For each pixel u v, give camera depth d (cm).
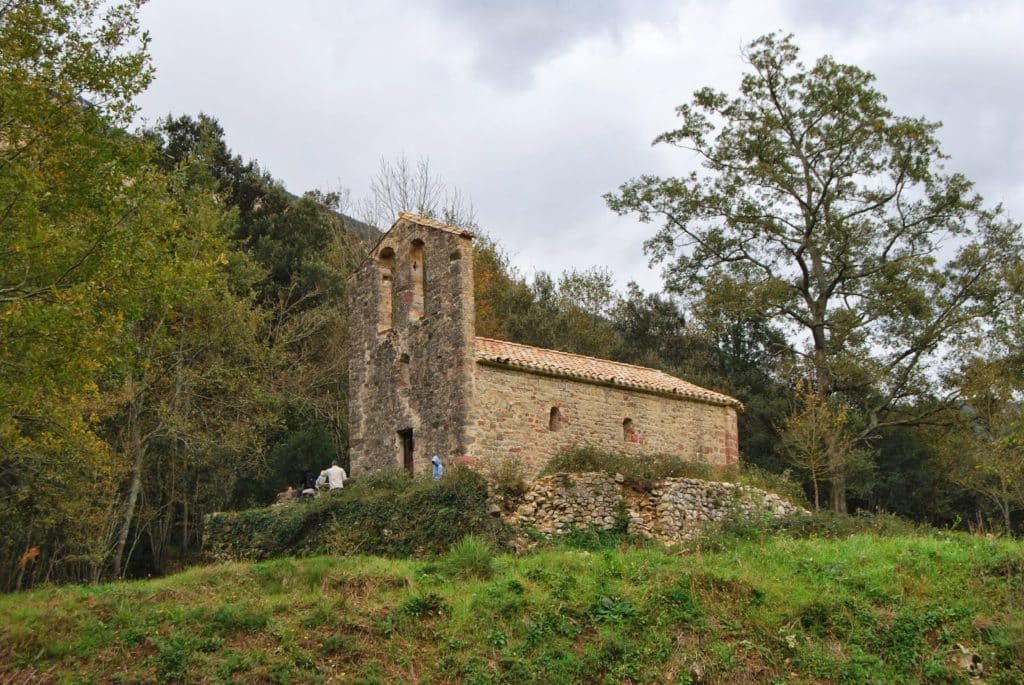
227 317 2827
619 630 1348
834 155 3759
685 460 2477
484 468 2205
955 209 3625
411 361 2525
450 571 1605
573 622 1373
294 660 1253
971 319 3462
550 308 4384
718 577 1455
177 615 1348
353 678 1231
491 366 2377
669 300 5106
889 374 3709
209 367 2895
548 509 1992
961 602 1363
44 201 1453
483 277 4106
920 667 1237
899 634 1298
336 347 3650
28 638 1277
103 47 1494
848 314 3634
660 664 1280
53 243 1402
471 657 1295
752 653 1287
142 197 1541
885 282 3538
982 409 3319
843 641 1307
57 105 1430
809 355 4019
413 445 2478
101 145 1463
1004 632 1270
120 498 2784
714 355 4794
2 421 1482
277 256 3966
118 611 1376
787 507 2273
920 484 4122
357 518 2064
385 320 2691
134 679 1180
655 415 2711
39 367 1380
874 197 3750
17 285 1412
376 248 2753
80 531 2411
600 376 2572
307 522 2134
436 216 4312
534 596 1434
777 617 1362
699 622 1352
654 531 2062
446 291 2441
